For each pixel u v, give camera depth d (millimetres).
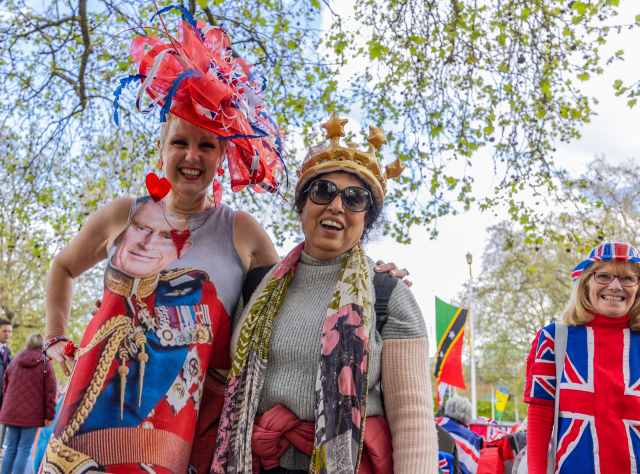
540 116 6301
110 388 1942
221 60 2154
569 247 7477
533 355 2736
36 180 7133
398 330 1813
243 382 1851
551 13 6051
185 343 2043
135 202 2236
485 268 27797
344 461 1580
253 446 1752
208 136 2104
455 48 6383
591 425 2475
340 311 1781
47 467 1870
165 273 2105
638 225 19203
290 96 7242
